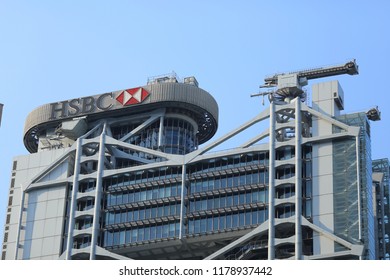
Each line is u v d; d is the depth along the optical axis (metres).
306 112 167.00
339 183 157.75
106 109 184.25
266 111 167.38
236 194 162.75
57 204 176.50
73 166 179.88
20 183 182.75
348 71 174.12
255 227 158.25
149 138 181.38
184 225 163.75
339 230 153.50
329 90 168.62
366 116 166.25
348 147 160.50
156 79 193.50
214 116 187.00
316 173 160.12
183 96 182.50
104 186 174.38
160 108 183.62
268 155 164.25
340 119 165.38
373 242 156.50
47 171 180.62
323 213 155.88
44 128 191.25
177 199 166.12
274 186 159.25
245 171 164.00
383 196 196.12
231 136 166.88
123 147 177.00
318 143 162.75
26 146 197.25
